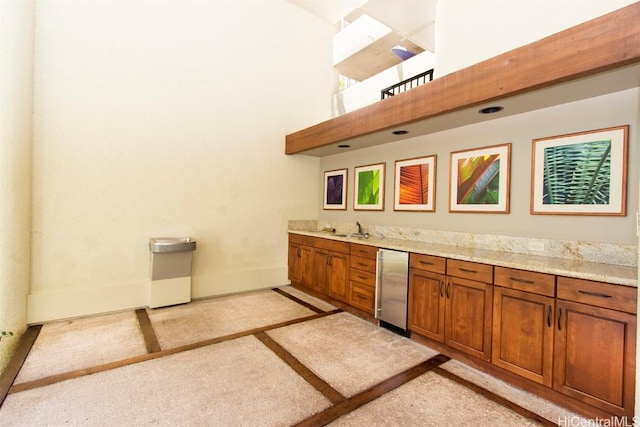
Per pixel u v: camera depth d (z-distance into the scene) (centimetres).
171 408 188
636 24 162
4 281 257
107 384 212
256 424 175
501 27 281
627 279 165
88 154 336
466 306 244
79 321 325
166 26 381
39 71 307
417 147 358
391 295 309
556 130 246
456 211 317
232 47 436
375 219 415
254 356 256
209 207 421
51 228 318
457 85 249
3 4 246
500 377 227
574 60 185
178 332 303
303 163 514
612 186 217
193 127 405
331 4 498
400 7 461
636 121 208
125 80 355
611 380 171
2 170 254
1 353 241
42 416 178
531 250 259
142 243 372
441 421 179
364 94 809
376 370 237
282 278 494
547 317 197
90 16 334
